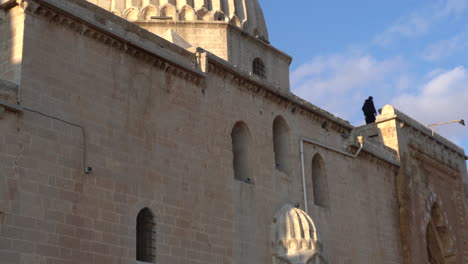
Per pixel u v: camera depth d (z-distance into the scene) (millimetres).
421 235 40594
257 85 30234
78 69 22016
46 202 19828
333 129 35594
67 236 20188
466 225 46688
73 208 20578
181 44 31516
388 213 38406
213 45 36688
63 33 21844
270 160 30328
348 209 34844
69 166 20797
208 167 26469
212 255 25500
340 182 34875
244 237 27422
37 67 20672
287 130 32219
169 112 25266
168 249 23625
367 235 35781
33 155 19812
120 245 21828
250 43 38656
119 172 22469
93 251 20891
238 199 27641
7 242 18547
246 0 40375
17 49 20422
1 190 18734
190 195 25203
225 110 28234
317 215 32344
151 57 24875
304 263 28109
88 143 21641
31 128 19953
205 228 25484
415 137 42969
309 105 33656
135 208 22703
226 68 28453
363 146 37031
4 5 20984
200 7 37500
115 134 22719
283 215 29312
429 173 43594
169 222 23953
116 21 24266
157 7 36812
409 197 40281
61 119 20969
